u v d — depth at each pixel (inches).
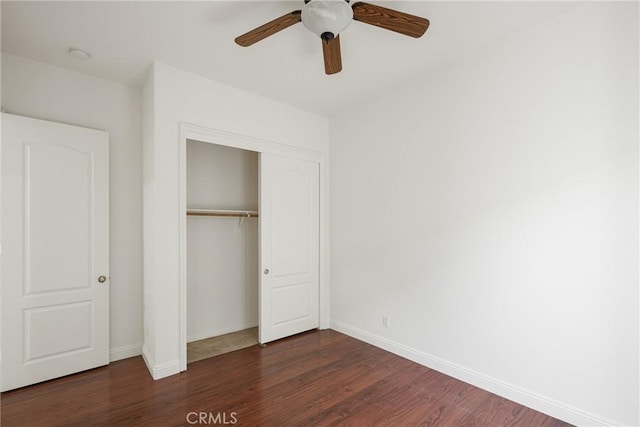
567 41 80.7
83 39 90.6
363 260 135.8
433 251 109.6
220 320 145.9
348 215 143.2
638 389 70.9
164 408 86.0
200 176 140.8
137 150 121.2
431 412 85.0
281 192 137.1
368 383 99.9
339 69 84.7
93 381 99.7
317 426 79.1
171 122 105.8
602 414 75.3
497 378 93.3
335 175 150.3
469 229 99.8
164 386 97.3
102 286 109.4
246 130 124.6
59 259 101.1
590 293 77.1
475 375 97.9
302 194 144.8
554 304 82.7
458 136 103.0
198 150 140.3
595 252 76.5
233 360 116.6
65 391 93.7
